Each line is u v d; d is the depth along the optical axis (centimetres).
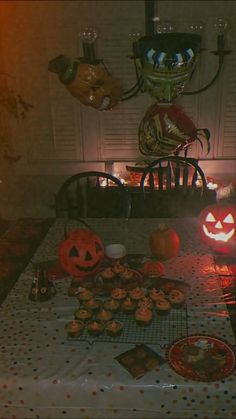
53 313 170
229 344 149
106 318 160
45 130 378
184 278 189
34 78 361
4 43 346
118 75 370
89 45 248
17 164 376
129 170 384
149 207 312
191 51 217
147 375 139
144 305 161
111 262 198
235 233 210
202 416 139
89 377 139
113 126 387
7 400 142
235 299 175
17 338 157
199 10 340
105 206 328
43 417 144
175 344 150
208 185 370
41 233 238
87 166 394
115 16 348
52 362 146
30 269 201
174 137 237
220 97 374
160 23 246
